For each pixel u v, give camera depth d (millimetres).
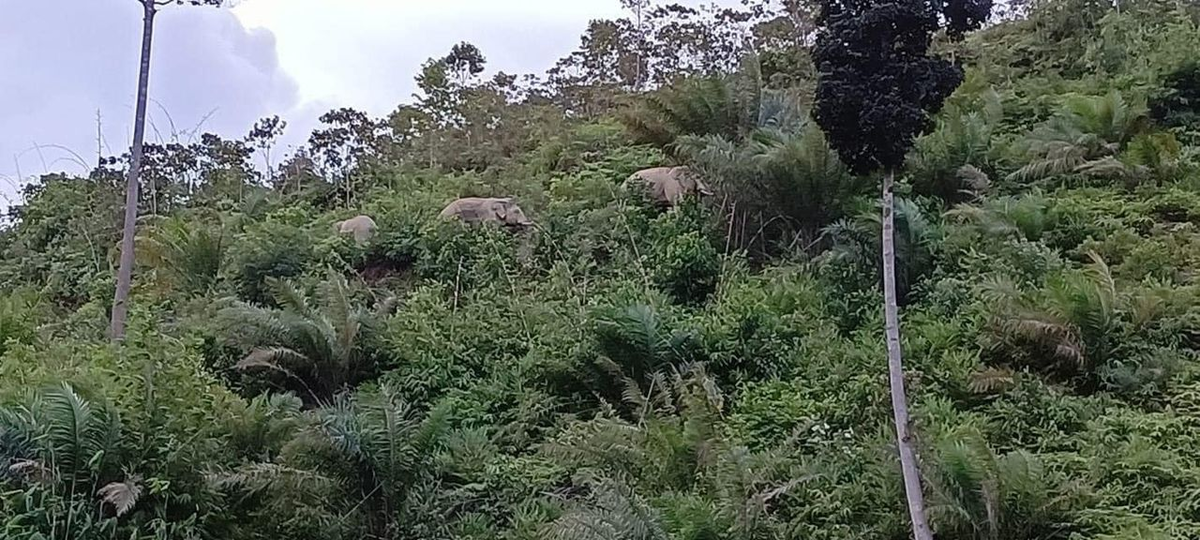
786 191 10570
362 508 6566
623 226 11734
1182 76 13555
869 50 5684
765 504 6090
